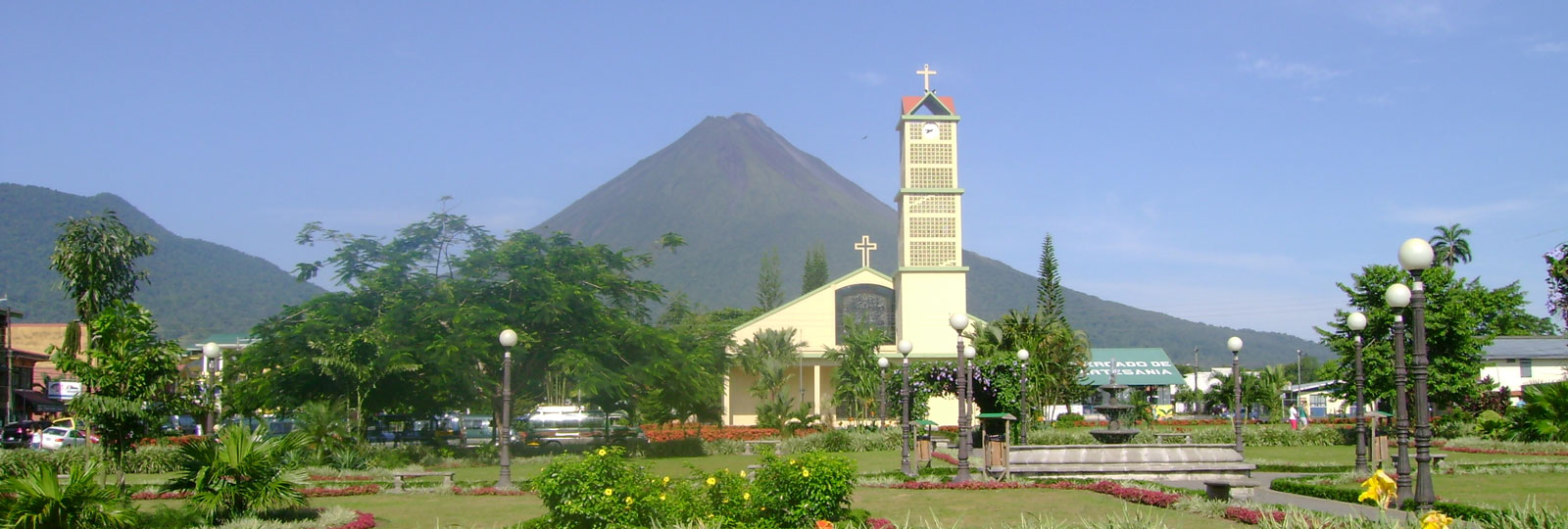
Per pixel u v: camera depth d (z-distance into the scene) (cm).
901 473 2897
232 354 4062
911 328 6800
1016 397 4241
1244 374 7644
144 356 2214
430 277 4131
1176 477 2770
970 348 3341
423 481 2903
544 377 4438
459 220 4169
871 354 6575
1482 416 4516
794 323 7269
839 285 7306
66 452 3058
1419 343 1827
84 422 2208
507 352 2769
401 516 2127
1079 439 4447
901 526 1833
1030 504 2194
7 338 6512
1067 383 6181
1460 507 1761
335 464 3425
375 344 3784
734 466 3775
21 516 1614
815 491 1689
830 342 7244
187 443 1942
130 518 1755
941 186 6931
